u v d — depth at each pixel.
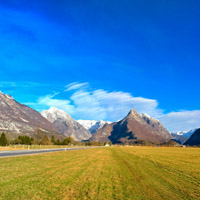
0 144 103.75
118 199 10.98
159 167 26.02
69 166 23.61
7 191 11.54
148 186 14.41
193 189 13.93
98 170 21.36
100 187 13.54
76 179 15.86
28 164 23.62
